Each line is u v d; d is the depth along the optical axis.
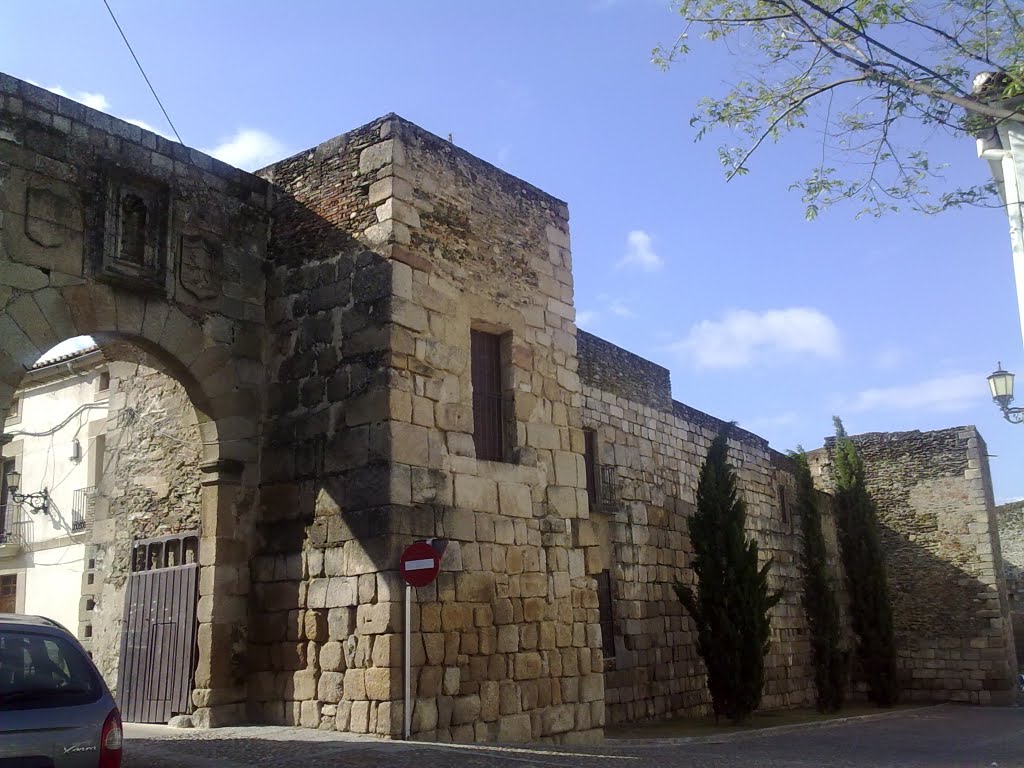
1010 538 38.06
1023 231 9.40
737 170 9.66
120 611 13.64
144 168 11.57
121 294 11.09
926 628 28.98
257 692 11.41
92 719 5.74
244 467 11.99
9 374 9.95
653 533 19.33
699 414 22.48
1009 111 8.32
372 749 9.25
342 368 11.55
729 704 18.03
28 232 10.28
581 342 18.44
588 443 18.17
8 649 5.77
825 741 15.87
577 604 12.66
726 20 9.19
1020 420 13.06
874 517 28.56
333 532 11.10
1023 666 36.81
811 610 24.30
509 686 11.40
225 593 11.55
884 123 9.21
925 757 13.15
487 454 12.35
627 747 12.25
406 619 10.19
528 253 13.52
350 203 12.04
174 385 13.87
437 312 11.80
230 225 12.48
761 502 24.69
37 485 19.70
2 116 10.26
